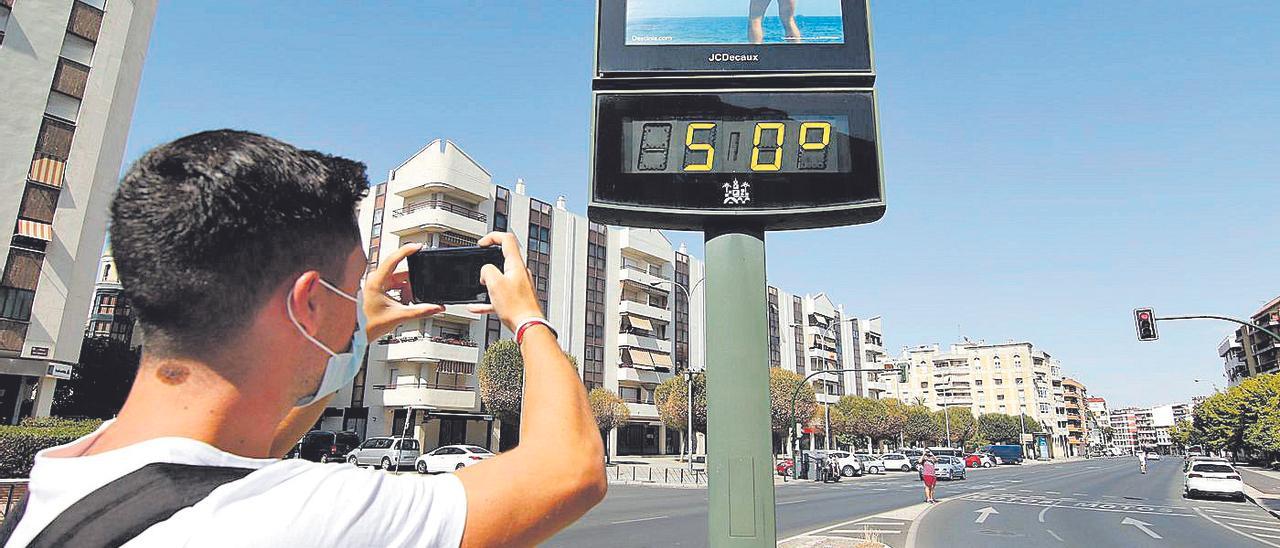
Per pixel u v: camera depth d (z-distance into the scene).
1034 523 17.06
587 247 50.47
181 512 0.69
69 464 0.76
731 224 3.96
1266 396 52.50
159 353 0.83
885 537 13.90
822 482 36.47
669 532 14.09
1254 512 21.33
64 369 22.77
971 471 58.28
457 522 0.81
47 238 21.69
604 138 3.99
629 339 51.09
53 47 22.56
